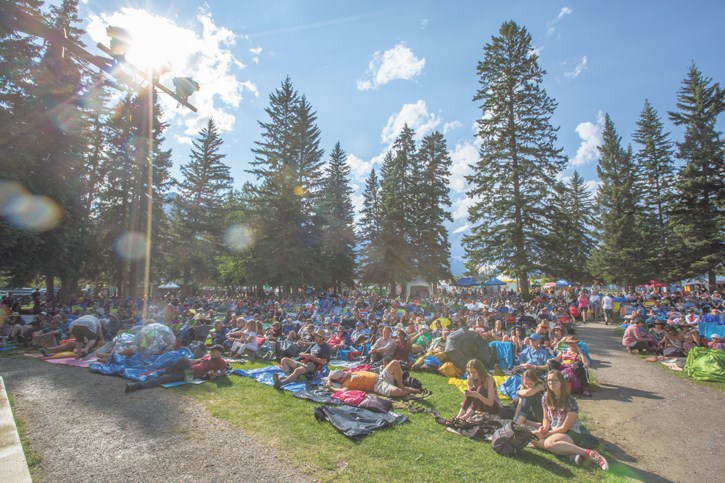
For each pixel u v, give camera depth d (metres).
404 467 4.36
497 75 30.33
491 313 16.91
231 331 12.13
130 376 8.13
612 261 35.06
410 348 10.62
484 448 5.03
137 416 5.90
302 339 11.93
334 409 5.97
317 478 4.08
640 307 18.17
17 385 7.66
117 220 31.97
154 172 35.81
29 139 19.14
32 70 20.08
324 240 44.16
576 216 56.66
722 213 28.88
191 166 45.03
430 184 45.06
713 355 9.17
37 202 19.06
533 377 5.79
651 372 9.80
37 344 12.05
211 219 44.41
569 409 5.11
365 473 4.20
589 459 4.75
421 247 42.84
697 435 5.88
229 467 4.29
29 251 18.69
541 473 4.42
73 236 21.84
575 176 59.62
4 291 34.06
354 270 50.94
